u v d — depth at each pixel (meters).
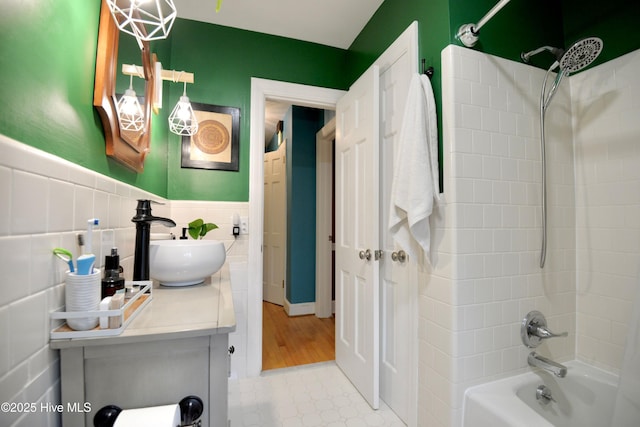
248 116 2.03
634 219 1.33
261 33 2.08
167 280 1.06
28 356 0.54
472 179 1.27
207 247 1.10
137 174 1.28
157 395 0.64
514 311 1.34
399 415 1.57
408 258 1.51
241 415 1.58
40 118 0.60
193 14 1.89
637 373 1.02
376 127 1.65
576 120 1.53
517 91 1.39
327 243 3.30
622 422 1.04
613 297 1.38
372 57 1.89
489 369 1.27
